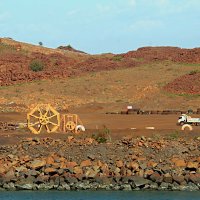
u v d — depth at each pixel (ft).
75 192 231.91
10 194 229.66
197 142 281.95
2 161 253.85
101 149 262.06
